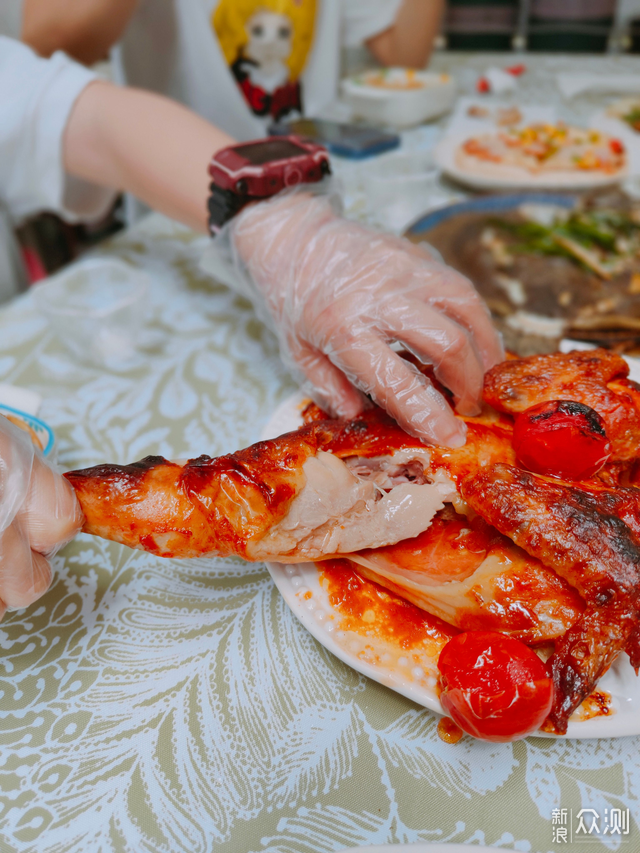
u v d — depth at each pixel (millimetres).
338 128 581
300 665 247
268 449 248
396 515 248
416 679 227
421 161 510
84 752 228
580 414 240
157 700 240
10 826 213
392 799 215
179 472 242
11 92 418
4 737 232
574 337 341
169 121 401
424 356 277
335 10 658
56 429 344
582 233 435
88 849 208
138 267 459
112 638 259
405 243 324
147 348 395
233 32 605
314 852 205
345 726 231
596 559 220
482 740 224
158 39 618
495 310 371
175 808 215
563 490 232
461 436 262
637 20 830
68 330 372
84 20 519
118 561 286
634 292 389
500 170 523
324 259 305
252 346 395
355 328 279
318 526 244
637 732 211
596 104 669
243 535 234
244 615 264
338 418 299
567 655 216
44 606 270
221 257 356
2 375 377
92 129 417
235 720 234
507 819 210
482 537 252
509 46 886
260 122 663
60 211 477
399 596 248
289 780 220
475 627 231
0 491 216
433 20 740
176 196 394
